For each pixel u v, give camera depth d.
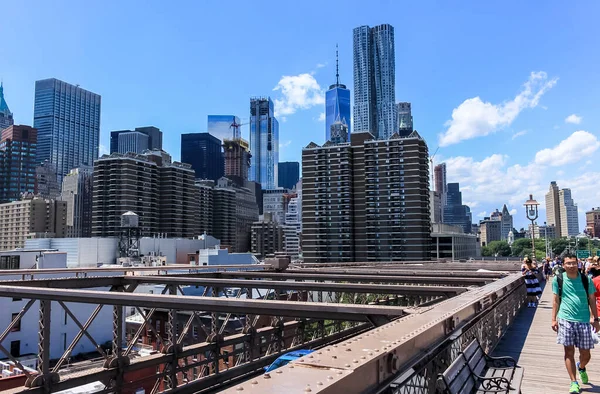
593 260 12.60
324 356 3.07
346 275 17.36
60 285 14.16
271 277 19.83
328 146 171.88
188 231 198.88
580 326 7.53
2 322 42.47
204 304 7.94
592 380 8.31
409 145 162.00
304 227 171.88
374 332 4.04
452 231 196.00
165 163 197.62
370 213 164.75
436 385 4.45
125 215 143.12
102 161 177.75
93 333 48.12
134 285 15.93
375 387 3.03
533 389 7.86
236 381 14.66
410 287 10.40
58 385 10.89
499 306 12.69
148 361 12.32
